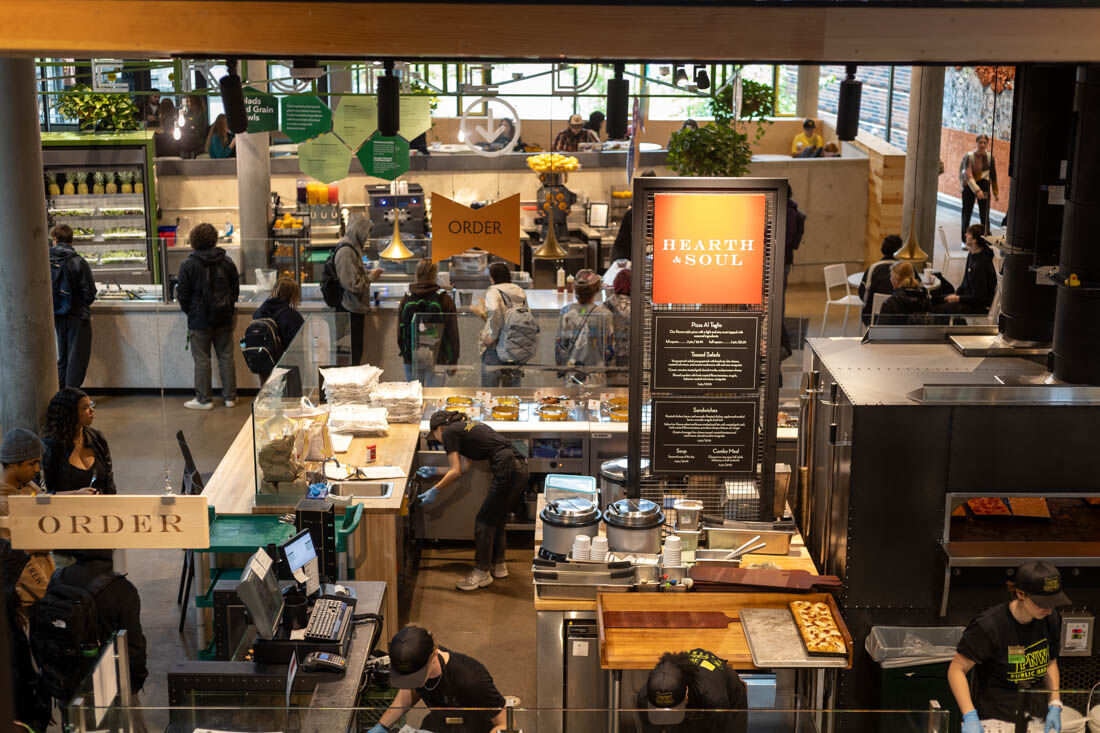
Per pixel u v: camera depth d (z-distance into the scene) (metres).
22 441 5.58
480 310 9.82
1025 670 4.96
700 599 5.77
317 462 7.23
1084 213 5.66
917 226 13.27
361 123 10.72
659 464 6.45
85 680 4.48
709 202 6.10
